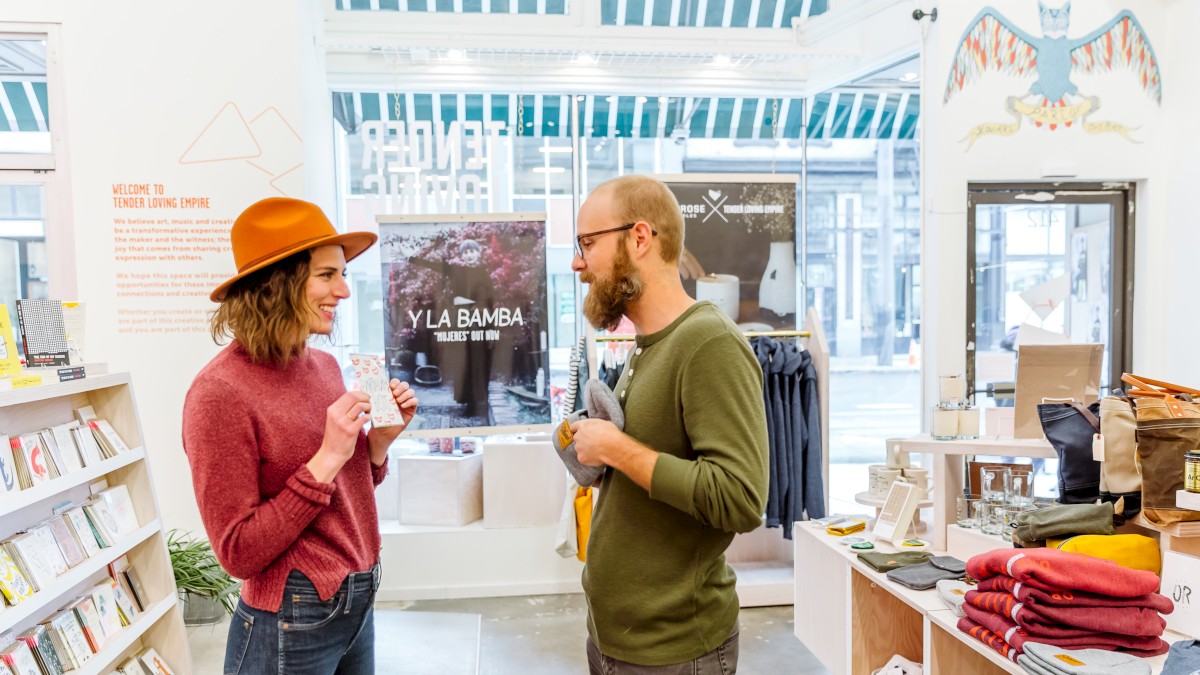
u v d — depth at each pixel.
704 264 3.76
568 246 4.69
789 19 4.87
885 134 4.91
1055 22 4.07
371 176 4.53
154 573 2.17
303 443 1.34
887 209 5.00
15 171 3.44
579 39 4.52
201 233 3.47
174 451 3.48
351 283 4.52
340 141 4.52
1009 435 2.51
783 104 4.83
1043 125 4.10
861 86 4.82
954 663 1.96
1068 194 4.21
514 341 3.72
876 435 5.45
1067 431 2.12
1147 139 4.17
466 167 4.59
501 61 4.42
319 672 1.37
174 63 3.43
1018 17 4.05
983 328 4.19
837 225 4.99
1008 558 1.69
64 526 1.81
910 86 4.83
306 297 1.35
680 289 1.38
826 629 2.59
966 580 2.02
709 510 1.16
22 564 1.62
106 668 1.94
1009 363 4.19
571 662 3.04
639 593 1.29
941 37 3.99
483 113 4.66
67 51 3.38
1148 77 4.15
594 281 1.35
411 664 2.93
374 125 4.48
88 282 3.44
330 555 1.36
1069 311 4.27
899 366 5.29
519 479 3.83
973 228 4.14
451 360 3.70
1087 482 2.07
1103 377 4.34
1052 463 4.31
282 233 1.33
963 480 2.55
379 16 4.49
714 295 3.77
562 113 4.68
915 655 2.40
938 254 4.08
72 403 2.03
